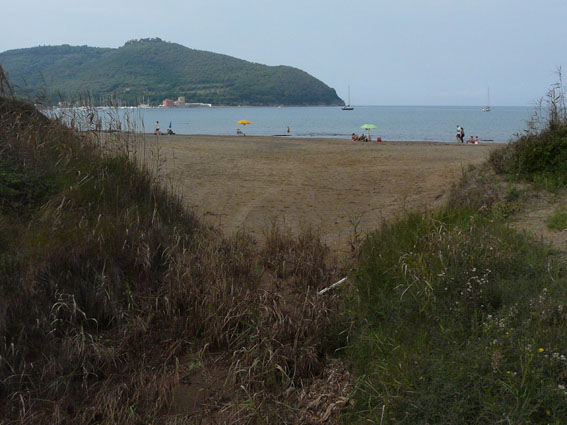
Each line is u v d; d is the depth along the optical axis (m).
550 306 3.75
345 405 3.54
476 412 2.95
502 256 4.76
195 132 49.53
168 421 3.53
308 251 5.89
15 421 3.42
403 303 4.39
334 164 13.54
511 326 3.69
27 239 4.68
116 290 4.70
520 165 7.76
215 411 3.68
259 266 5.77
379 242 5.98
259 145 19.25
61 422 3.45
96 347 4.07
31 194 5.47
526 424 2.72
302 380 3.96
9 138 6.16
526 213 6.64
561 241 5.44
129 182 6.50
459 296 4.27
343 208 8.62
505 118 111.31
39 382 3.75
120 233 5.23
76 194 5.68
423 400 3.06
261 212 8.28
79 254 4.73
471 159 13.86
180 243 5.75
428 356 3.50
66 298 4.34
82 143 6.84
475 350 3.37
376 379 3.55
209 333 4.46
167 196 6.96
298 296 5.04
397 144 23.67
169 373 4.04
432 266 4.73
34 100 7.09
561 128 8.05
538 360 3.14
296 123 82.75
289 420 3.52
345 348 4.23
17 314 4.02
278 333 4.31
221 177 11.26
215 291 4.77
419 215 6.68
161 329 4.57
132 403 3.68
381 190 10.02
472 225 5.63
